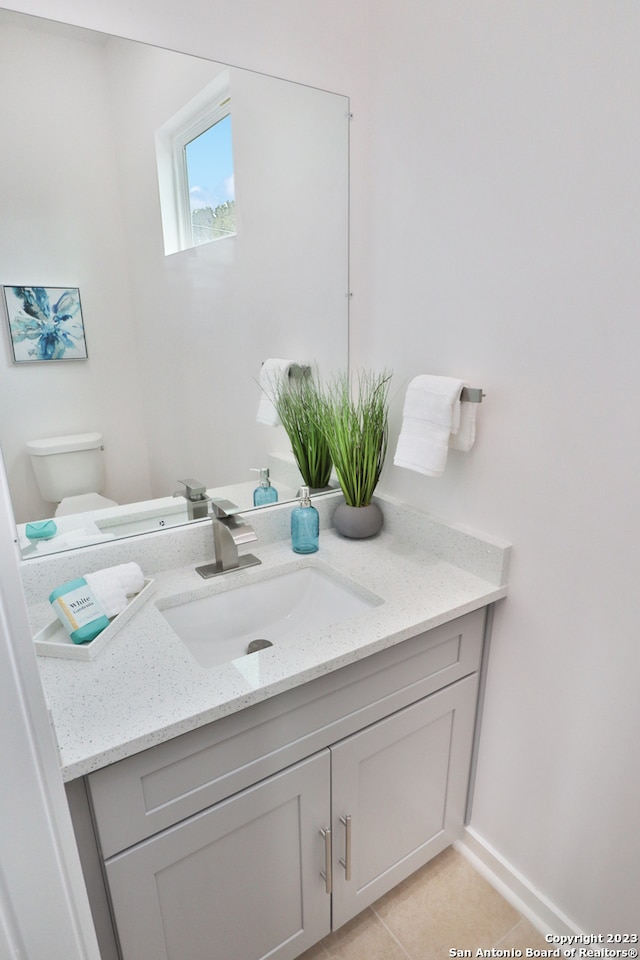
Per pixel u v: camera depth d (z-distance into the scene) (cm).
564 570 116
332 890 122
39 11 102
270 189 136
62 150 111
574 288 103
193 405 139
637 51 87
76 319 120
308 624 141
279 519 157
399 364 149
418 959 130
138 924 92
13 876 49
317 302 153
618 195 94
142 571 135
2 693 45
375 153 143
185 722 85
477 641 135
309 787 109
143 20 112
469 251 123
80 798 81
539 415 114
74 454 124
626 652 107
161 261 127
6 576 43
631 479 100
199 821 94
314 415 160
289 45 129
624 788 113
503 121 110
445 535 140
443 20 118
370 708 115
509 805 141
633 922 117
